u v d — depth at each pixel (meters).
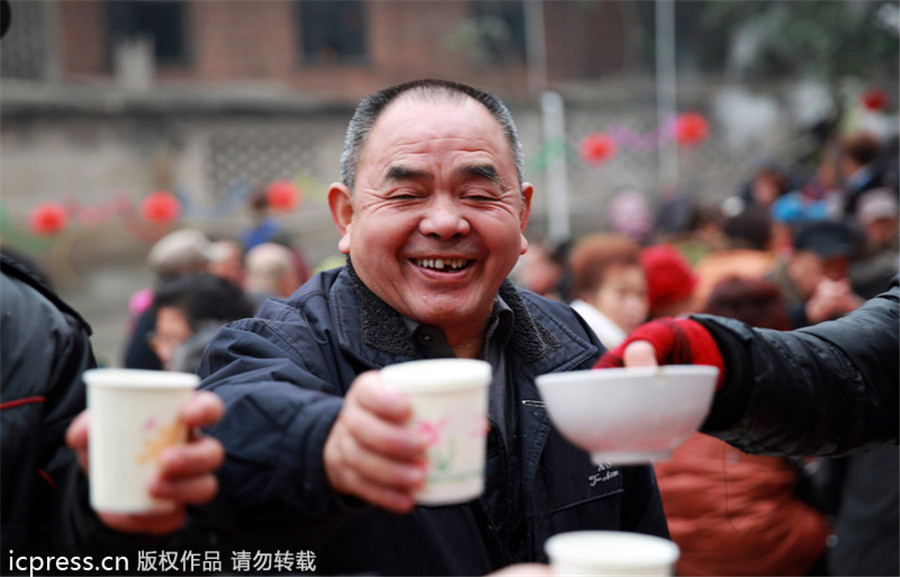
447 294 1.97
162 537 1.57
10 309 1.70
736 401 1.71
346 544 1.85
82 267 11.76
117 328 11.29
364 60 14.20
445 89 2.03
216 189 12.45
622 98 13.36
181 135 12.34
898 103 12.11
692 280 3.84
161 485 1.36
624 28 14.43
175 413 1.38
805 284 4.50
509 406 2.05
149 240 12.04
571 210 13.09
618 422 1.45
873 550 3.10
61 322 1.77
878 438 1.88
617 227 9.16
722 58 14.06
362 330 2.01
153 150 12.27
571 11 14.30
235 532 1.62
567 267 5.82
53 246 11.61
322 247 12.65
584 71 14.41
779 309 3.30
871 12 11.81
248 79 13.92
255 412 1.61
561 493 2.00
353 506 1.52
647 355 1.62
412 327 2.01
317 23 14.09
